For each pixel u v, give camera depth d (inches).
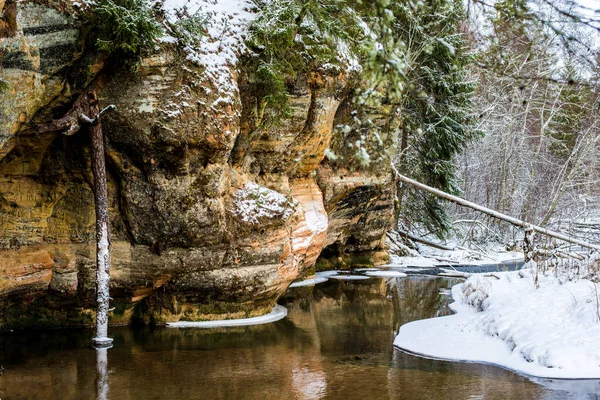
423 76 900.6
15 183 392.5
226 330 440.5
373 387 313.9
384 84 225.1
